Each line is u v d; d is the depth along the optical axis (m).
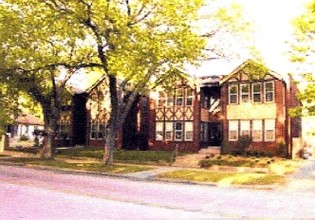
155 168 27.09
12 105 36.28
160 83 27.11
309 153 37.69
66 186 17.23
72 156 37.81
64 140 49.06
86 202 12.82
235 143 35.88
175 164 30.89
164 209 12.06
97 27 22.98
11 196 13.52
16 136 59.59
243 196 16.00
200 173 23.83
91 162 31.25
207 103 40.84
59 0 22.47
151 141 41.12
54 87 33.53
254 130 35.09
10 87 30.98
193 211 11.93
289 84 34.69
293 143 34.03
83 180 20.30
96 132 45.47
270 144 33.97
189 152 37.84
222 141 36.47
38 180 19.39
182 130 39.28
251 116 35.31
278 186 19.31
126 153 34.94
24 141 56.06
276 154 33.41
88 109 46.38
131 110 44.06
